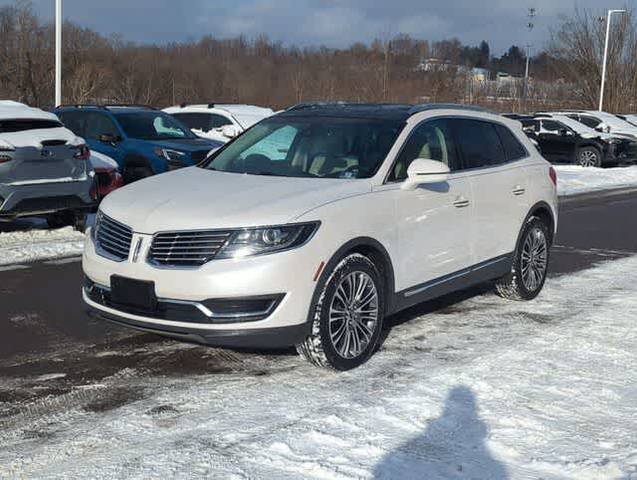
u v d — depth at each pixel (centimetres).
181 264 501
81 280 814
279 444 419
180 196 544
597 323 675
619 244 1134
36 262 895
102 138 1326
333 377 530
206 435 432
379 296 561
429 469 394
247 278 488
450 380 524
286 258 495
